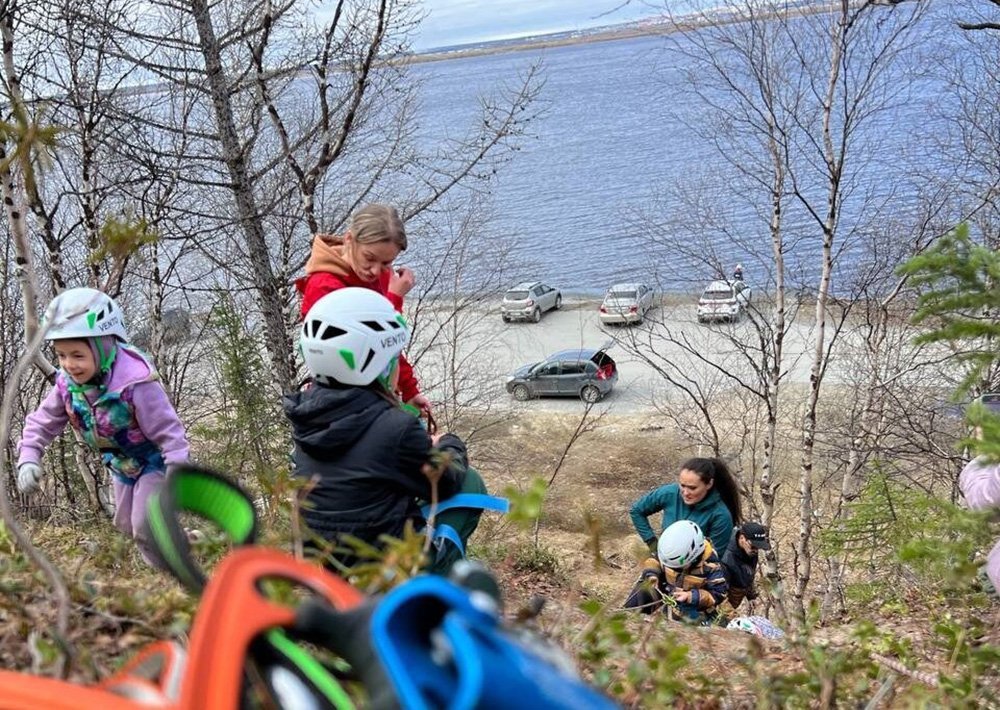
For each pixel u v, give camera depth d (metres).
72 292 4.42
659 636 3.99
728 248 20.52
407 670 0.90
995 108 14.86
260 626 1.15
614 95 101.06
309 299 4.83
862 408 14.71
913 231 14.27
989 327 3.05
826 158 13.05
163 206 10.48
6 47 8.16
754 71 13.28
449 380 22.50
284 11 9.57
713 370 23.72
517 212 55.75
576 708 0.83
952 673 3.20
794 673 3.42
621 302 22.53
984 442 2.93
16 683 1.16
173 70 10.00
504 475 23.44
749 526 6.57
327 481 3.23
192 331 15.68
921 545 3.22
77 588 2.73
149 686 1.27
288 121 13.13
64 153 9.58
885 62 13.08
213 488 1.68
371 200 14.55
